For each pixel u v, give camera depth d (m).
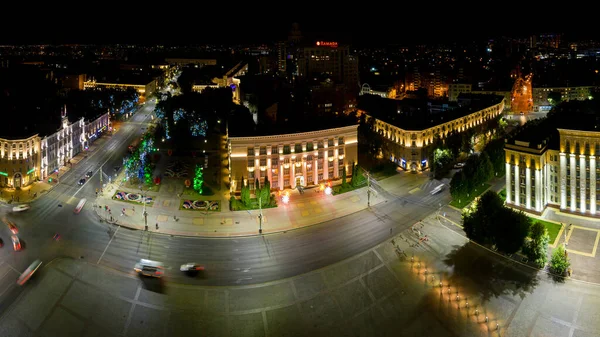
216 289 128.88
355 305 122.25
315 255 147.50
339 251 149.75
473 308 120.12
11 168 196.25
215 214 178.38
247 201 183.50
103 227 163.88
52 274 132.50
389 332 112.00
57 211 176.12
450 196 194.50
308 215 177.75
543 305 120.50
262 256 147.12
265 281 133.00
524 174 174.25
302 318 117.38
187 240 157.25
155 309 119.75
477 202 153.88
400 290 128.12
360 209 182.88
